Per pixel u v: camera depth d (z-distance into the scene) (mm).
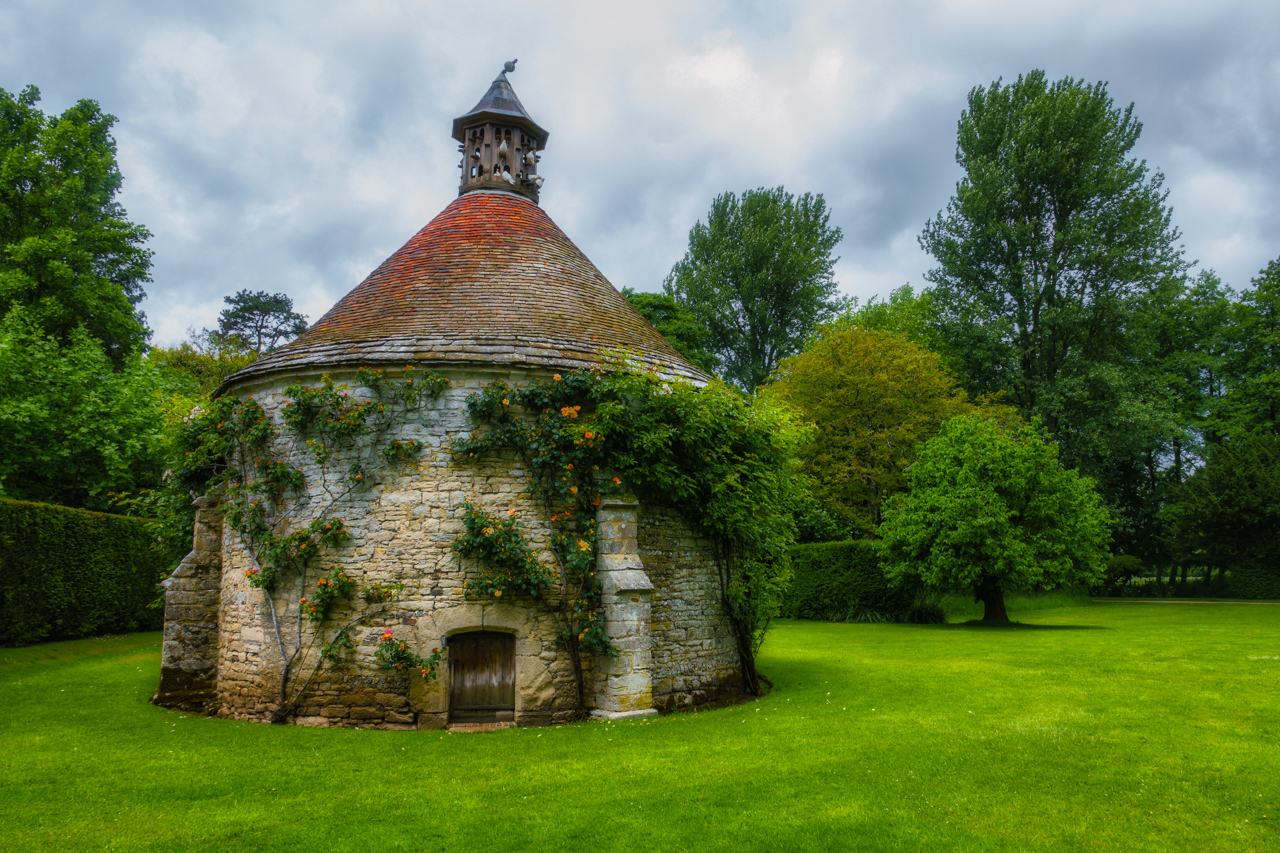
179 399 13039
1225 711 10250
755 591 12797
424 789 7039
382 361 10391
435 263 12820
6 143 27000
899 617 27031
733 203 43344
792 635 21625
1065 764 7754
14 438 21406
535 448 10312
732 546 12578
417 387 10406
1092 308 34562
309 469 10633
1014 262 35219
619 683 9977
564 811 6406
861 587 27359
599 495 10609
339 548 10297
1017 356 34938
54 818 6340
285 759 8117
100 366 24469
